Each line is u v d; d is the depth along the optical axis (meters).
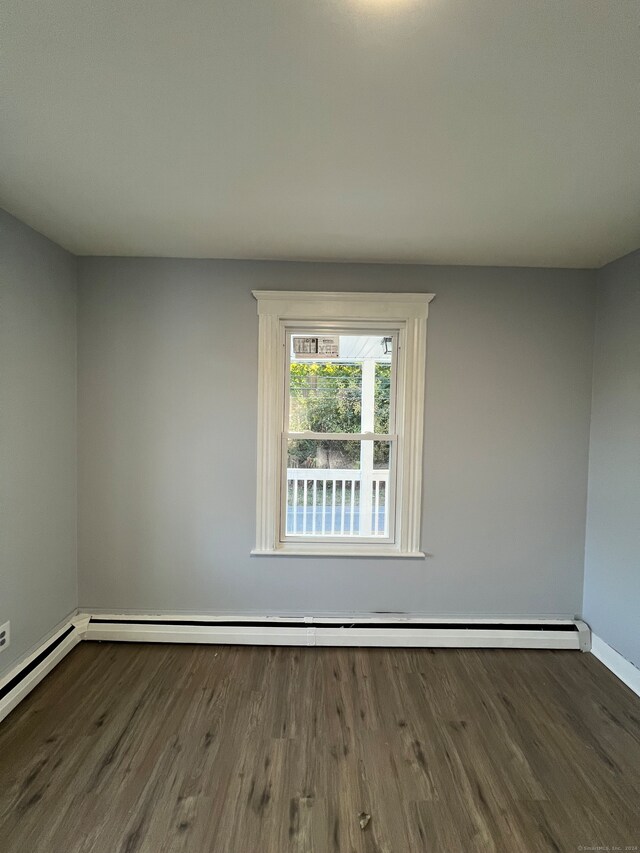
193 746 1.90
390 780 1.74
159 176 1.77
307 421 2.87
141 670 2.45
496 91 1.25
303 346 2.86
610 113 1.34
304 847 1.47
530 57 1.12
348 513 2.90
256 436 2.76
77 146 1.56
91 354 2.72
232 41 1.09
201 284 2.72
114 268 2.70
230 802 1.63
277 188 1.85
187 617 2.77
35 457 2.34
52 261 2.46
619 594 2.52
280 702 2.20
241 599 2.80
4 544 2.12
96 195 1.92
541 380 2.78
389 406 2.87
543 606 2.84
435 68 1.17
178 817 1.57
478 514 2.81
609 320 2.63
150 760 1.82
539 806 1.64
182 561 2.79
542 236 2.30
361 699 2.23
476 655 2.66
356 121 1.40
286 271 2.72
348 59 1.14
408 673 2.46
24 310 2.23
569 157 1.59
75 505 2.74
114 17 1.02
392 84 1.23
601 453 2.69
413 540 2.80
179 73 1.20
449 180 1.77
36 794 1.65
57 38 1.08
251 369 2.74
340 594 2.81
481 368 2.77
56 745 1.89
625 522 2.48
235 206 2.02
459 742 1.95
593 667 2.56
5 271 2.09
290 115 1.38
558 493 2.81
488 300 2.75
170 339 2.73
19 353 2.20
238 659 2.57
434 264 2.73
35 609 2.36
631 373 2.45
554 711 2.17
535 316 2.76
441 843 1.50
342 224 2.19
